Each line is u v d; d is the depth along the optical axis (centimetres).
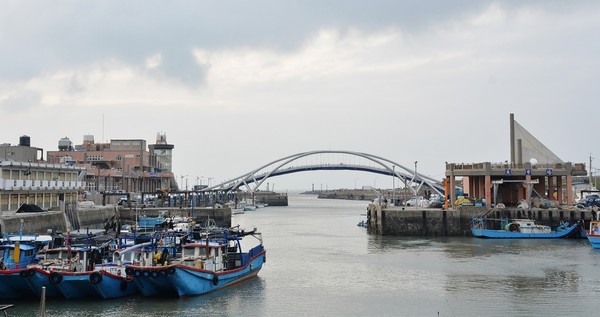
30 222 6512
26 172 7900
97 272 3931
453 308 3978
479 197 9769
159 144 19562
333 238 9019
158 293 4162
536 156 10706
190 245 4500
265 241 8588
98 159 16200
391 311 3916
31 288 3950
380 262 6097
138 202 13238
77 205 8700
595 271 5328
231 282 4678
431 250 7019
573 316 3741
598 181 17612
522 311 3875
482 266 5681
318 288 4688
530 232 8069
